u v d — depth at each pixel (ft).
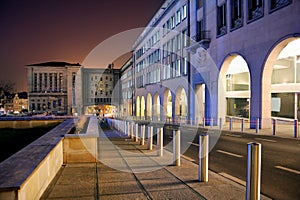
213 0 93.20
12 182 11.32
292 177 22.36
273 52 64.75
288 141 45.85
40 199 15.38
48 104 336.49
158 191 17.15
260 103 68.13
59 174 21.06
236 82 109.40
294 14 57.31
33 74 340.39
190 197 16.06
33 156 16.03
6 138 47.52
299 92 79.61
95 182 18.98
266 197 17.12
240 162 28.50
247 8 74.13
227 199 15.75
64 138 24.88
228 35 83.51
